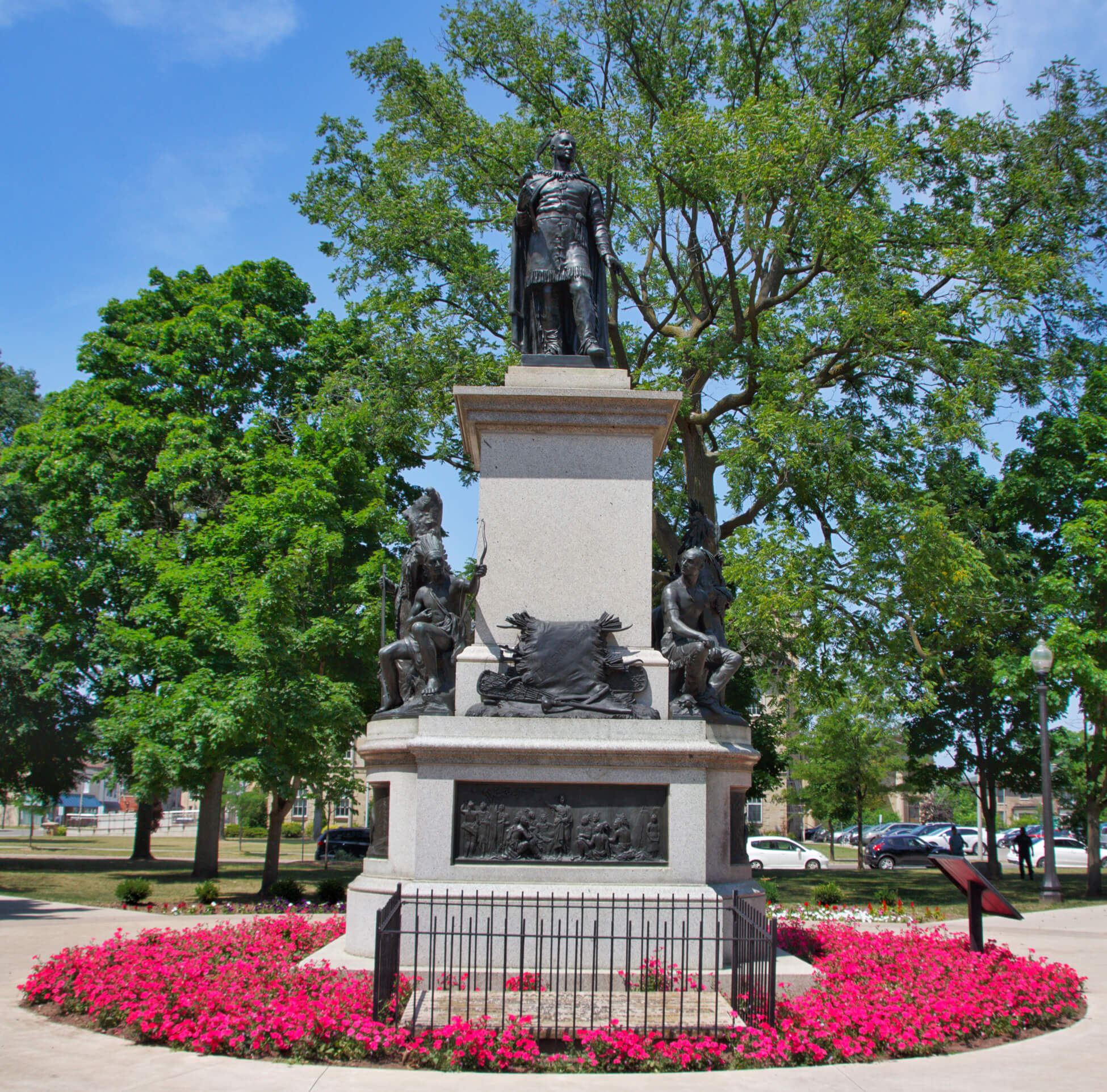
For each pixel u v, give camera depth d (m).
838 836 75.44
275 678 22.38
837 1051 7.28
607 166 24.66
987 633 24.64
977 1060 7.33
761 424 22.70
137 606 25.28
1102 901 24.09
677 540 27.25
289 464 24.98
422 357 26.42
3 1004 8.90
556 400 10.62
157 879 27.80
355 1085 6.31
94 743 30.00
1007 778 33.78
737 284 30.77
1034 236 25.70
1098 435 26.64
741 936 8.74
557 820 9.38
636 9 26.83
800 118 23.61
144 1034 7.45
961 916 18.98
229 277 30.89
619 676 10.16
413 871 9.43
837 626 23.44
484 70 29.23
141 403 29.19
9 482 29.53
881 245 26.20
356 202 28.98
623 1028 7.25
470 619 11.64
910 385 26.39
